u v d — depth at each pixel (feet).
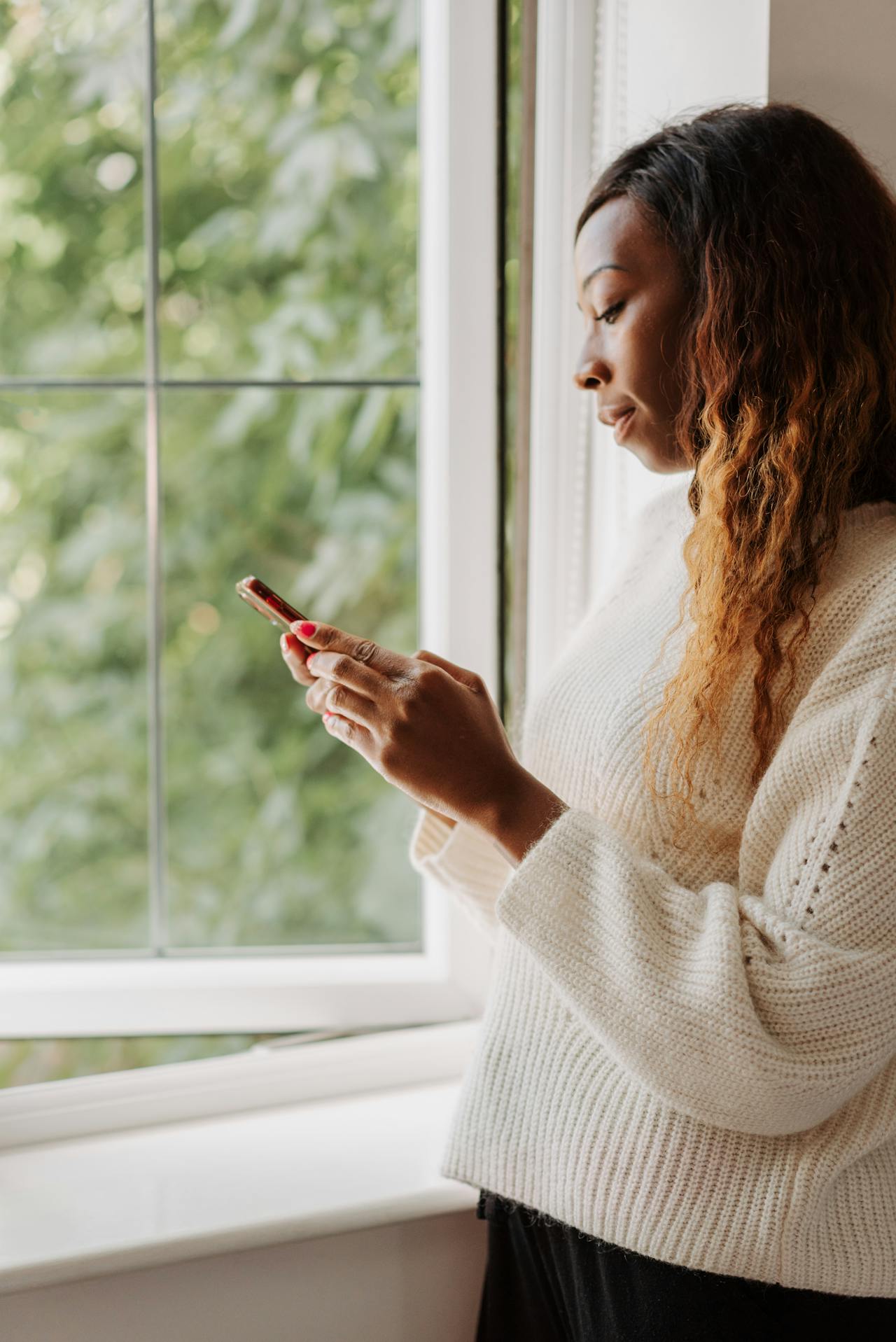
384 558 7.31
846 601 2.28
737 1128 2.10
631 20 3.56
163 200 6.84
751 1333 2.26
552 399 3.69
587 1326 2.47
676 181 2.53
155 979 3.79
